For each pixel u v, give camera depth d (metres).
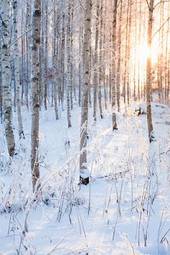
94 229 3.82
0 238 3.57
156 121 19.98
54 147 12.52
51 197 4.88
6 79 10.74
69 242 3.42
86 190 5.95
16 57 18.22
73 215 4.34
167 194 5.27
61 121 22.70
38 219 4.16
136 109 22.81
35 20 5.62
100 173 7.16
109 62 21.11
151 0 12.91
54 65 27.55
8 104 10.70
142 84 39.38
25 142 15.13
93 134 12.42
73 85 34.22
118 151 9.59
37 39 5.66
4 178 6.96
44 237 3.56
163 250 3.31
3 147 13.19
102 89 37.00
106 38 22.52
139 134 12.95
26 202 4.39
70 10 22.53
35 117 5.57
